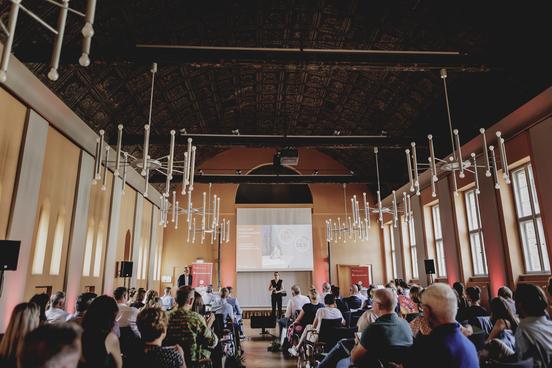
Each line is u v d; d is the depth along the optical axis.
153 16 8.59
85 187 9.97
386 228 19.61
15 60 6.65
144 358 2.75
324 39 10.75
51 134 8.45
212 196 19.78
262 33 10.52
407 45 9.68
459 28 8.21
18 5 2.28
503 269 9.56
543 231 8.45
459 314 5.61
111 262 11.79
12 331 2.78
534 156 8.42
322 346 5.95
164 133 14.04
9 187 6.88
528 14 6.90
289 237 19.56
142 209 15.30
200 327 4.22
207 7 9.06
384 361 3.12
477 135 10.38
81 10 7.20
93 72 8.84
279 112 16.38
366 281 18.78
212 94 13.62
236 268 18.94
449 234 12.15
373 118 14.27
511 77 8.39
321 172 20.39
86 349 2.76
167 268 18.77
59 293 6.02
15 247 5.52
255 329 14.45
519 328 3.00
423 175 13.75
